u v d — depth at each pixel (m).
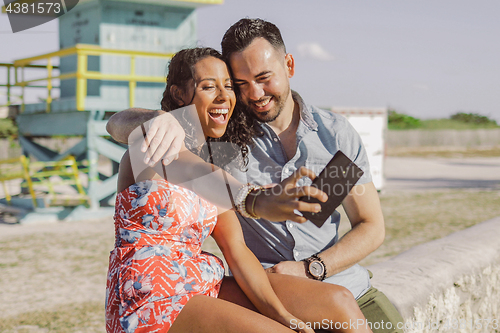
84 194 10.12
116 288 1.65
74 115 9.89
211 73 1.85
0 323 4.12
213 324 1.53
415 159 27.27
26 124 11.50
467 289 3.13
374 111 13.22
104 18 10.22
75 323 4.14
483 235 3.77
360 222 2.16
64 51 9.58
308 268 2.02
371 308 2.09
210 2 10.53
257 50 1.96
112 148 9.77
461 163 24.22
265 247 2.17
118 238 1.74
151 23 10.62
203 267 1.75
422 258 3.19
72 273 5.70
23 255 6.57
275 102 2.04
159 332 1.56
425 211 10.08
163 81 9.93
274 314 1.69
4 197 11.80
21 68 11.13
